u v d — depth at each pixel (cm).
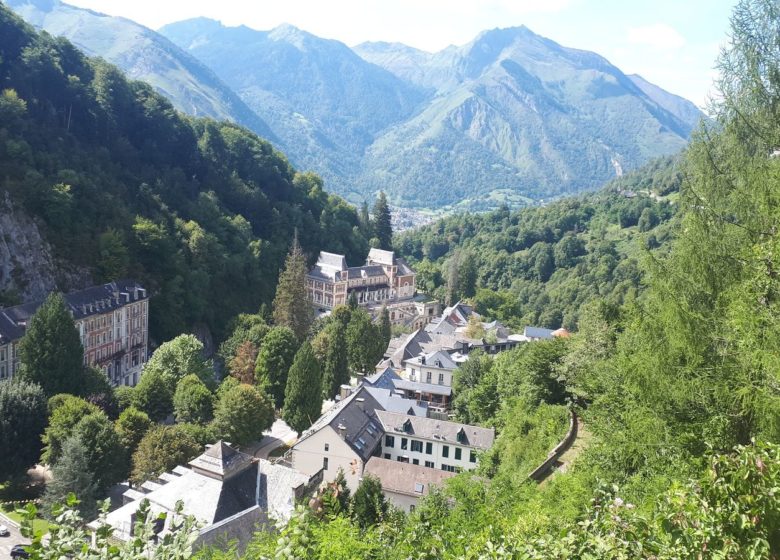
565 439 4881
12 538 5462
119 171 14312
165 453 6406
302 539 1402
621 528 1322
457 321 15038
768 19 2659
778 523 1240
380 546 2192
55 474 5725
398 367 11075
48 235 11319
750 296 2314
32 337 7725
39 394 6962
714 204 2688
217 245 14450
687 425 2623
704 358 2539
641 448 2847
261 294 15300
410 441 7675
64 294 9831
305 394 8331
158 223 13650
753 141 2675
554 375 6066
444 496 3759
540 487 3947
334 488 4122
